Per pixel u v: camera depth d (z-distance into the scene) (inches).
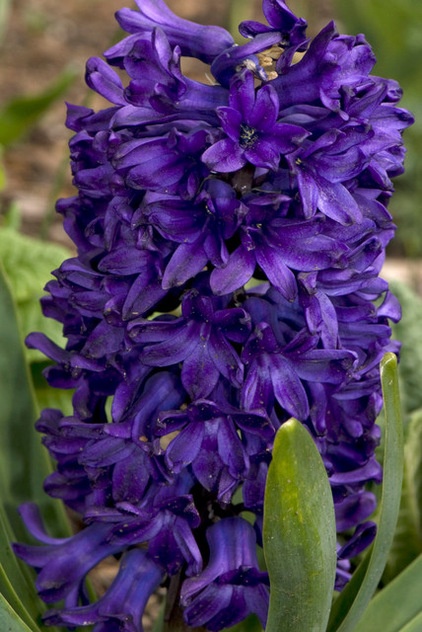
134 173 15.4
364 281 16.0
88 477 16.6
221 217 15.4
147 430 16.2
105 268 15.8
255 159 15.2
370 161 15.9
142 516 16.2
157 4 16.1
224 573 16.4
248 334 15.7
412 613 17.6
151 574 17.2
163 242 15.8
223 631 18.7
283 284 15.5
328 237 15.5
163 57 15.4
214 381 15.7
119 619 16.7
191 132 15.7
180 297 16.3
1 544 17.4
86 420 16.9
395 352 16.9
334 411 16.6
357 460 17.0
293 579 15.7
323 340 15.9
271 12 15.6
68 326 16.8
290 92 15.6
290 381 15.9
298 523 15.3
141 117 15.7
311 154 15.4
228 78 15.6
